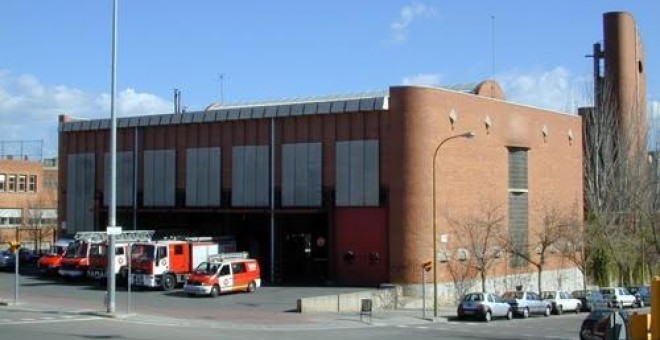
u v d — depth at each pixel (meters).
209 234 63.38
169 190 64.00
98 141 69.00
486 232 59.09
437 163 55.75
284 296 49.19
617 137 81.12
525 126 67.19
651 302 18.48
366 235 55.44
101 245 54.62
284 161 58.78
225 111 61.34
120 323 34.06
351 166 56.12
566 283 71.75
